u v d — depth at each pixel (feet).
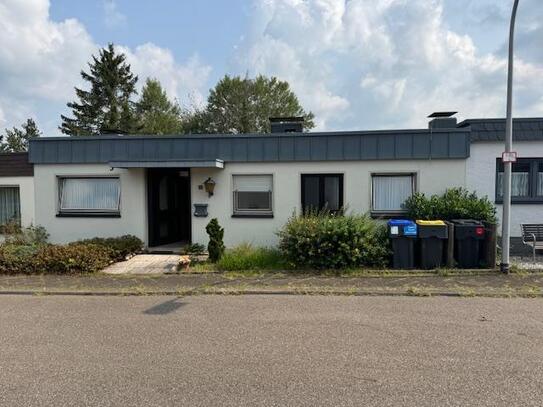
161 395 12.47
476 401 11.91
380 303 22.65
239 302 23.25
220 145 37.22
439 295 24.09
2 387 13.12
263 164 37.06
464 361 14.74
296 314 20.75
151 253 38.93
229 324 19.27
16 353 15.97
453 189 34.47
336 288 25.70
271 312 21.16
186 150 37.55
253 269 31.07
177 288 26.37
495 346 16.15
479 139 37.91
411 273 29.22
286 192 36.83
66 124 161.07
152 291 25.73
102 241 36.24
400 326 18.70
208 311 21.50
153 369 14.34
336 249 30.58
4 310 22.22
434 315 20.33
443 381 13.19
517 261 32.65
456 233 30.45
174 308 22.20
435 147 34.81
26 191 41.04
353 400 12.03
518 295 23.77
